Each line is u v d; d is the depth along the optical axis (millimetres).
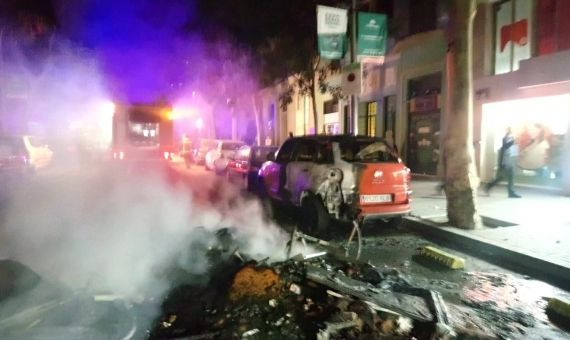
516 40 13578
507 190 13219
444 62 16203
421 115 17812
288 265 5426
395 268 6609
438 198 12523
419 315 4449
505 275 6348
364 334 4148
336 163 8523
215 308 4676
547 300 5383
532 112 13109
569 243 7355
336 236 8742
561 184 12344
